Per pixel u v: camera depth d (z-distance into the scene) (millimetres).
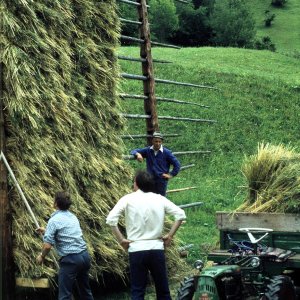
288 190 10914
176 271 13609
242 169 11648
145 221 8992
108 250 11500
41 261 9391
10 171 10188
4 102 10391
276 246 10562
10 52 10320
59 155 10898
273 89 37875
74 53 11867
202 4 98750
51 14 11141
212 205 21641
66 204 9469
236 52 52500
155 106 15031
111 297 12164
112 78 12766
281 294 8984
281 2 127938
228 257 9875
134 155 12836
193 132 31531
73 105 11477
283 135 32344
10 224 10312
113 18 12938
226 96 36156
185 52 50938
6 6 10492
